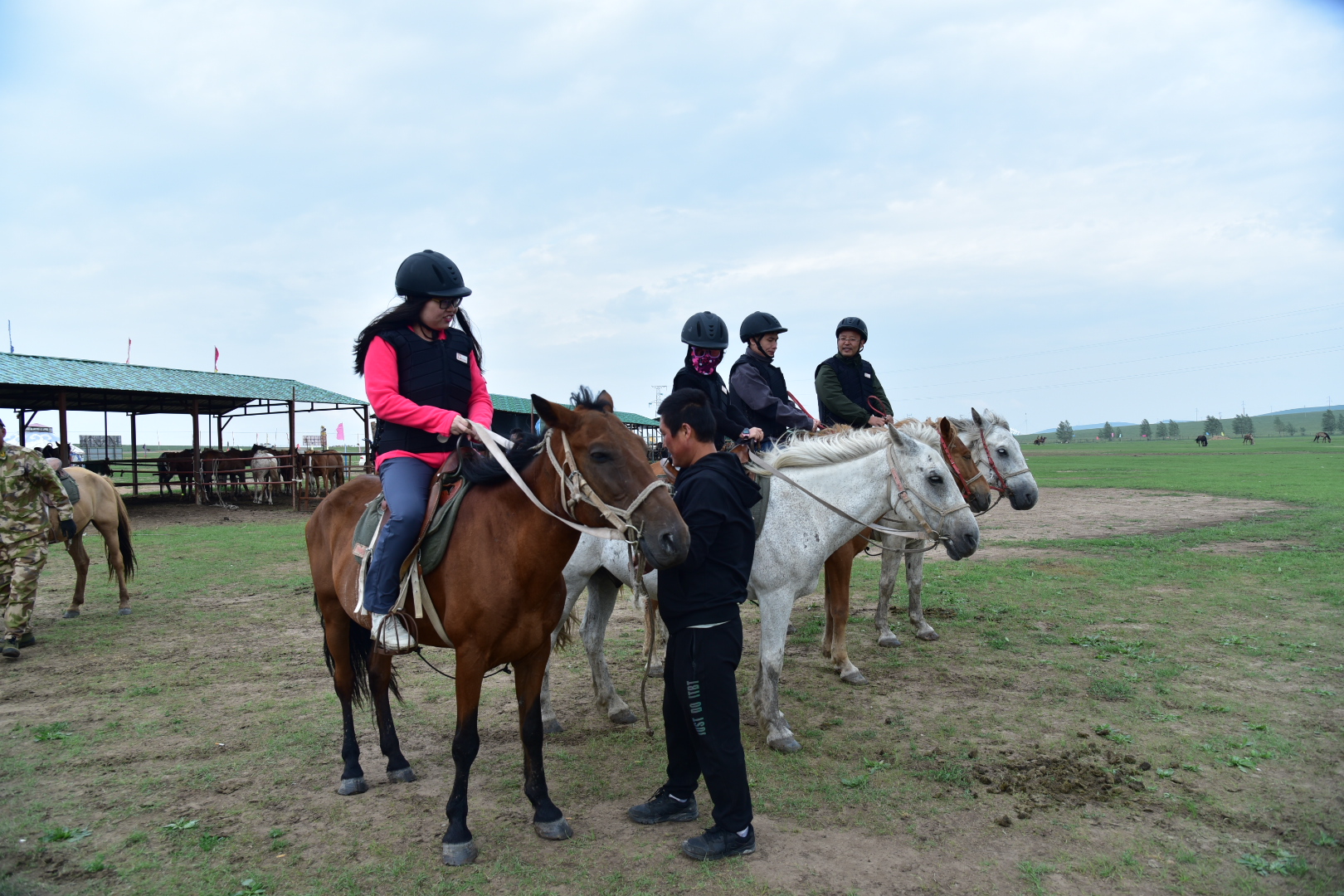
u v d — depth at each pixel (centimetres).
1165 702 513
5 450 649
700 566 331
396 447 362
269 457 2281
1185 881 309
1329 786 389
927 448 477
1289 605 787
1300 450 6262
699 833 356
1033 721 484
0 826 359
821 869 322
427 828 360
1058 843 339
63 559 1184
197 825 360
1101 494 2195
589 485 305
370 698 429
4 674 599
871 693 543
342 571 381
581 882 314
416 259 360
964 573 979
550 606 340
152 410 2611
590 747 459
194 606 851
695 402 351
